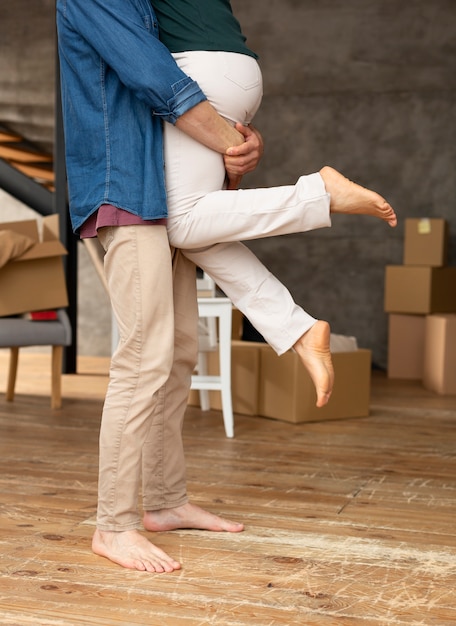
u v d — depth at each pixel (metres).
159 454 2.28
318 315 7.62
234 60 2.02
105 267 2.05
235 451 3.51
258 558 2.11
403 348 6.56
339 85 7.45
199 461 3.30
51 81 7.69
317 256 7.60
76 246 6.31
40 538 2.25
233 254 2.10
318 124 7.53
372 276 7.46
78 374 6.30
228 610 1.76
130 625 1.68
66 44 2.00
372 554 2.15
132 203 1.93
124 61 1.87
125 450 2.04
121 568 2.01
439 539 2.30
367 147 7.41
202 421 4.24
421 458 3.44
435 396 5.49
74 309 6.30
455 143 7.19
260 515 2.52
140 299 1.99
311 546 2.21
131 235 1.97
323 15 7.43
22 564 2.03
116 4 1.89
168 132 1.99
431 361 5.80
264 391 4.39
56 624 1.68
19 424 4.11
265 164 7.68
